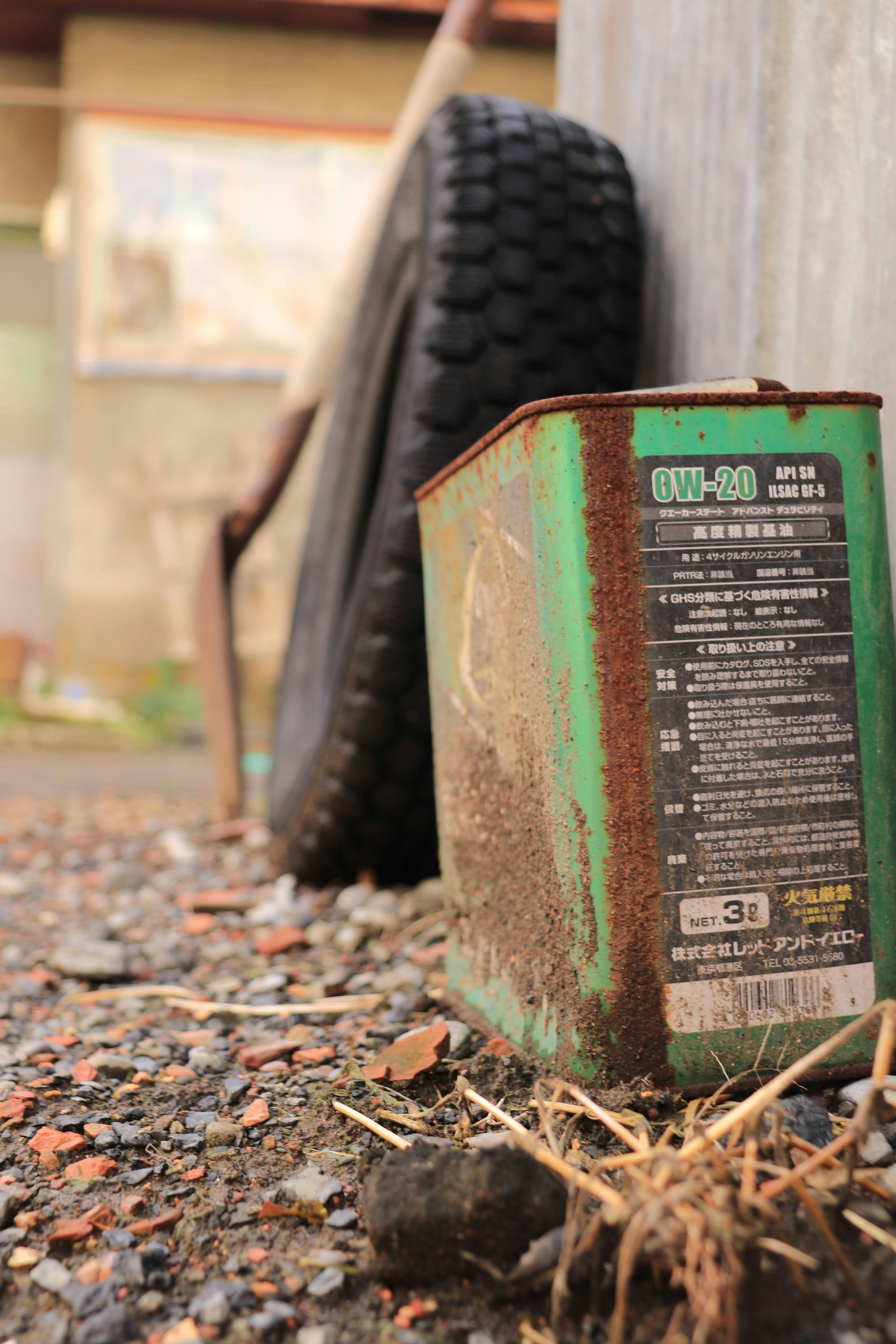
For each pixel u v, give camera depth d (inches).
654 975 42.4
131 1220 38.4
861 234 57.9
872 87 57.1
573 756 42.9
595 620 42.3
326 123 372.2
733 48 75.0
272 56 369.4
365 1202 35.1
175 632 368.2
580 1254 31.8
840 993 43.8
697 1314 28.9
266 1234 37.4
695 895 42.6
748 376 71.5
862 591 44.6
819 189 63.0
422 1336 31.6
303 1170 41.7
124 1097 49.8
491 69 360.8
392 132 373.7
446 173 79.4
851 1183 33.6
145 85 365.7
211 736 132.4
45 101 361.1
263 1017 63.0
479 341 76.5
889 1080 43.0
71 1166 41.9
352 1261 35.4
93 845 129.5
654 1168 34.2
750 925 43.1
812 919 43.6
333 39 370.6
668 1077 42.5
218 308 373.4
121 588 367.6
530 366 77.5
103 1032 60.5
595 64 105.0
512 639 48.4
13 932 87.0
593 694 42.4
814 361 62.9
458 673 56.4
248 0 355.6
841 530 44.5
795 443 44.0
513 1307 32.8
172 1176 41.7
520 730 48.1
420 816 90.2
